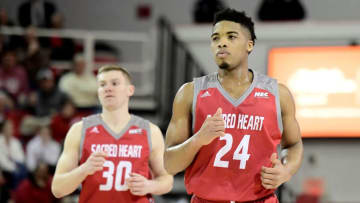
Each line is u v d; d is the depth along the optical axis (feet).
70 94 72.02
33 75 74.43
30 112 68.49
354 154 68.80
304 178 69.26
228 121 23.15
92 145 30.45
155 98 73.41
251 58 70.74
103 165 30.19
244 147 22.93
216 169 22.99
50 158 62.85
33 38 76.33
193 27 72.90
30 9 82.33
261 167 22.65
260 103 23.25
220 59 22.94
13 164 61.11
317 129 68.59
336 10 88.33
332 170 69.10
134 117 31.40
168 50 72.69
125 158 30.45
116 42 90.99
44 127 63.21
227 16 23.24
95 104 73.20
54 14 82.43
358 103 67.87
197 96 23.65
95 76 80.48
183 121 23.94
